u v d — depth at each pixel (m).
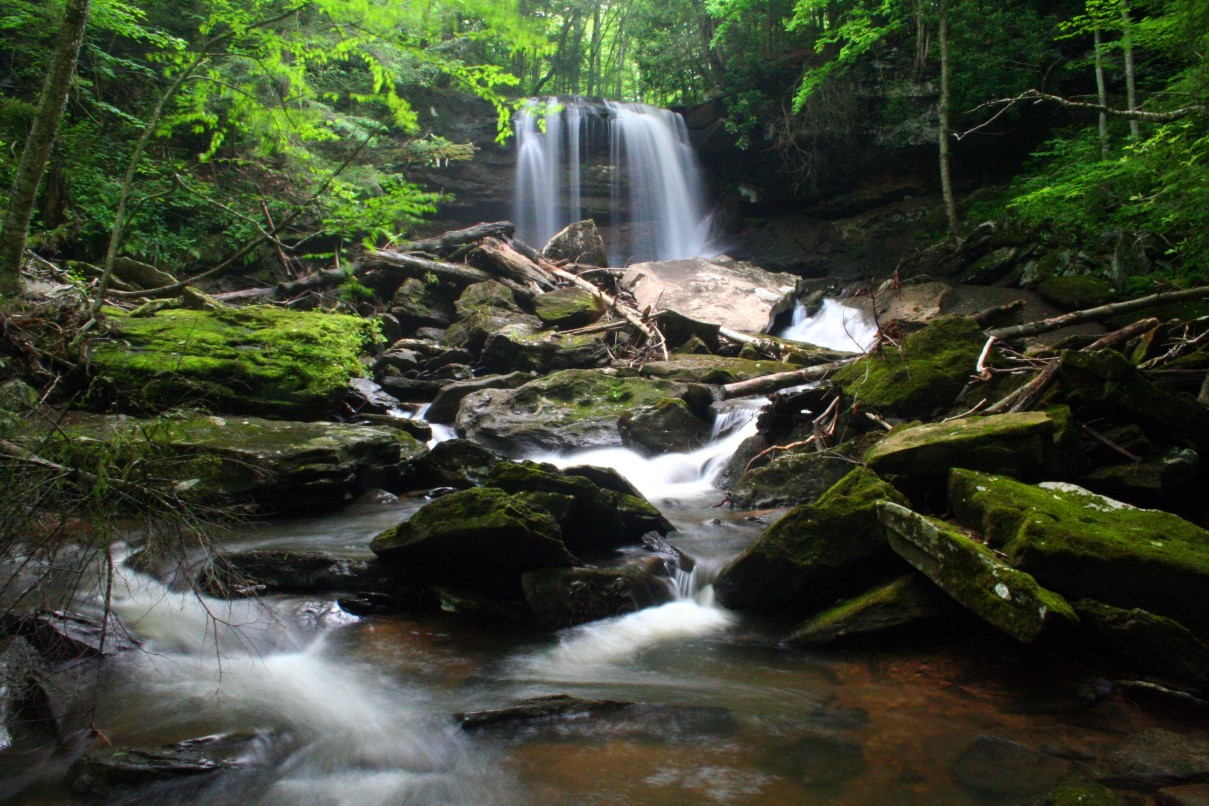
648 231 22.75
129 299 10.90
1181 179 9.59
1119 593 4.16
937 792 3.11
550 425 9.90
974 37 19.53
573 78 29.70
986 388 7.46
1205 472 5.95
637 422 9.59
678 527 6.79
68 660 4.00
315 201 7.85
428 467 7.88
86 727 3.53
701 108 23.33
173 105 13.87
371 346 13.06
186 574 4.38
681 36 24.92
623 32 30.03
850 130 21.05
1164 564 4.08
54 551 3.85
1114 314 8.72
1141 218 12.95
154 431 4.70
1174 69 15.90
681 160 23.30
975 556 4.27
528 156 21.64
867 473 5.38
